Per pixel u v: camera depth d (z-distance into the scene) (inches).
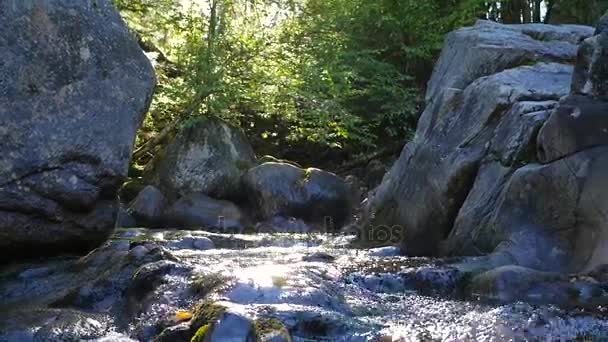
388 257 257.6
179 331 149.3
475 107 302.7
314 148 616.4
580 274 205.5
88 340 164.9
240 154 507.2
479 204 269.9
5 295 214.7
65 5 257.6
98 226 260.1
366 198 454.3
